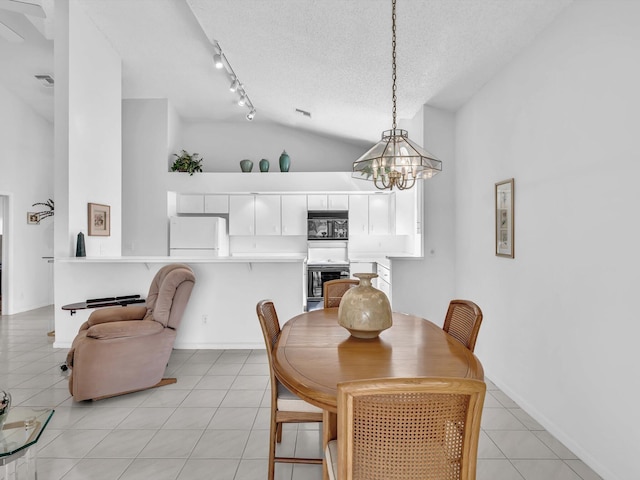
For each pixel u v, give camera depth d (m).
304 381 1.45
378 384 1.04
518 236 2.84
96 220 4.31
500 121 3.11
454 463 1.13
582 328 2.16
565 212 2.30
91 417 2.65
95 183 4.33
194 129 6.86
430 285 4.11
